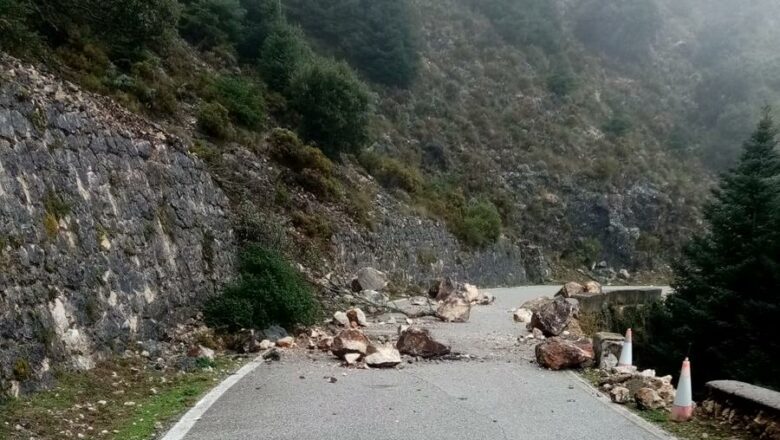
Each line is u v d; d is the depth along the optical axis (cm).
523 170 4372
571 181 4512
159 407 652
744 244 1772
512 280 3466
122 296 855
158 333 938
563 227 4312
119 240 889
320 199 2031
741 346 1666
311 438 559
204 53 2233
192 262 1141
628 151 5025
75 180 814
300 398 716
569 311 1295
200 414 633
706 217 1975
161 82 1686
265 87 2322
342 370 895
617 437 591
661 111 6066
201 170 1341
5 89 708
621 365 938
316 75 2325
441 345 1030
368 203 2292
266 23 2561
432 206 2986
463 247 3036
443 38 5169
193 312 1074
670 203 4803
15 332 598
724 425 639
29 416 543
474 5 5850
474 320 1538
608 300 2053
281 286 1209
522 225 4128
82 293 752
